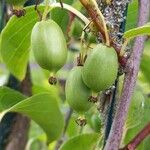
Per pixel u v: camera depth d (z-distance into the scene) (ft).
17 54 1.56
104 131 1.33
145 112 1.61
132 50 1.20
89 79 1.10
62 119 1.62
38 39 1.12
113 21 1.23
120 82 1.27
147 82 1.87
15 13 1.15
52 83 1.13
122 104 1.18
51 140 1.69
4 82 2.04
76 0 1.63
